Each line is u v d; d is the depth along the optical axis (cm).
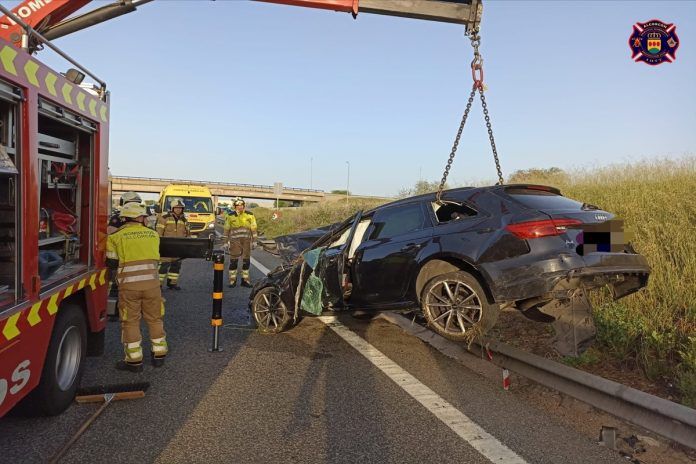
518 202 468
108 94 484
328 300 583
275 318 635
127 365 487
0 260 302
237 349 575
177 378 474
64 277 385
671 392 399
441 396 430
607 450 330
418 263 508
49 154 385
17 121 298
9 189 300
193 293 938
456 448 335
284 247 771
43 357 339
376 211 591
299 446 339
